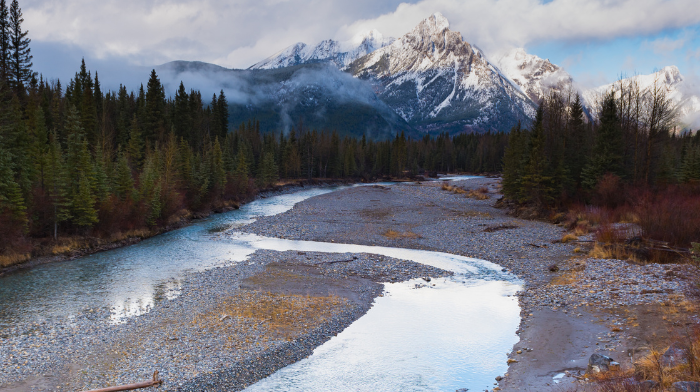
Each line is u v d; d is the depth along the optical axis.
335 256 32.75
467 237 39.81
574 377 13.27
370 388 13.77
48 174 35.97
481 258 32.59
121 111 85.38
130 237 40.38
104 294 23.66
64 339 17.47
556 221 46.38
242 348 16.48
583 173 52.03
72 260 32.19
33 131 50.19
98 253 34.81
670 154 59.59
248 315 20.08
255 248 36.81
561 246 34.25
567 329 17.61
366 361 15.73
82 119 65.75
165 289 24.56
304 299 22.59
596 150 51.72
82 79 89.19
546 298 21.89
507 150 69.12
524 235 39.56
